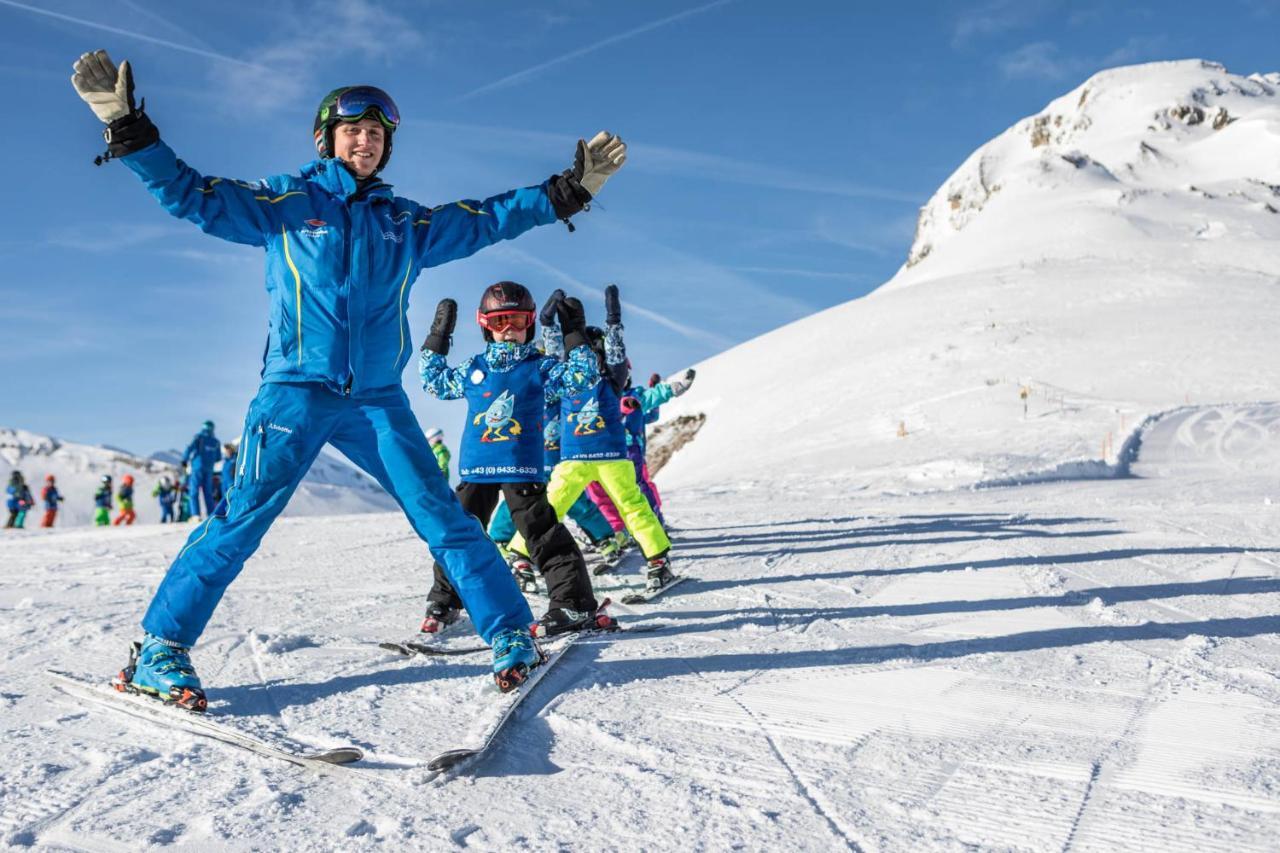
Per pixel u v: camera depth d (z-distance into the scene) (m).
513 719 2.94
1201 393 34.59
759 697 3.14
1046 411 31.92
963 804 2.23
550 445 6.14
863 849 2.01
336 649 4.00
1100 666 3.46
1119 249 83.56
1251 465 20.78
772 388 52.69
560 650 3.63
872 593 5.09
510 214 3.24
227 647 4.03
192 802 2.32
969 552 6.47
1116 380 37.50
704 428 52.94
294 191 3.01
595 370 4.52
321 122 3.13
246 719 3.01
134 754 2.68
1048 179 113.00
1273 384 35.12
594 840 2.08
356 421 3.22
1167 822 2.11
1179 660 3.52
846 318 65.88
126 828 2.17
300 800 2.34
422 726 2.89
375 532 10.38
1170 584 5.11
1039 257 86.06
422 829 2.15
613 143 3.21
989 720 2.86
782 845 2.03
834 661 3.60
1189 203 97.38
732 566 6.20
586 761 2.58
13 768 2.57
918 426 33.34
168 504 22.48
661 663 3.59
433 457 3.29
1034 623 4.20
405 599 5.39
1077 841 2.03
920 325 56.78
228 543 3.10
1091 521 8.42
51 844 2.09
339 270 3.00
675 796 2.31
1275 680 3.24
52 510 24.03
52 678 3.42
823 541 7.44
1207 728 2.75
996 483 16.92
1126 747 2.60
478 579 3.23
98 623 4.71
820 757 2.57
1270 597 4.73
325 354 3.01
